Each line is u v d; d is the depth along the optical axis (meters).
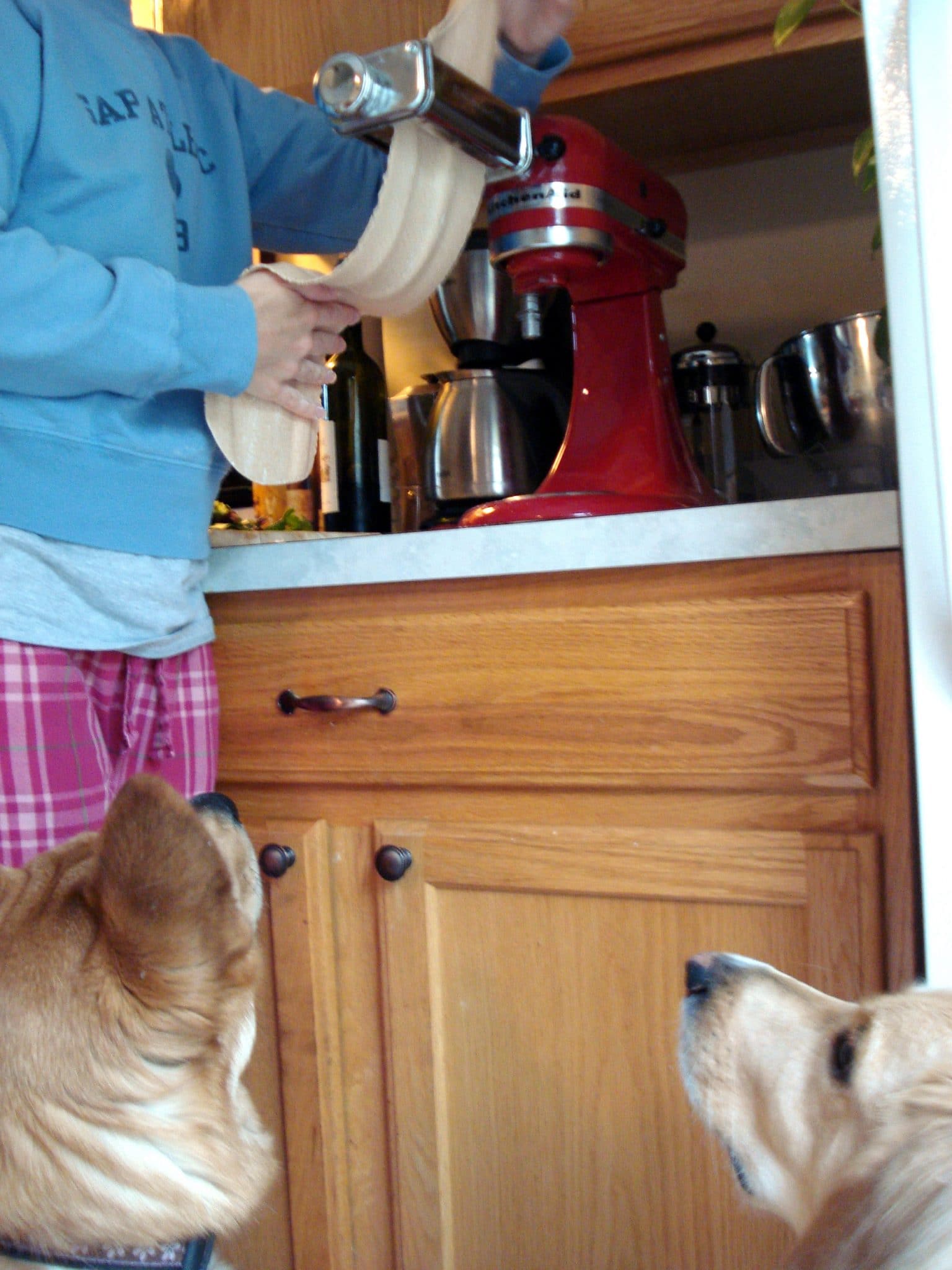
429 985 1.10
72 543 0.95
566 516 1.16
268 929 1.16
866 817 0.94
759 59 1.29
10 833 0.95
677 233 1.34
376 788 1.12
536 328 1.34
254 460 1.04
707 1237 1.02
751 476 1.57
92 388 0.91
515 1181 1.09
